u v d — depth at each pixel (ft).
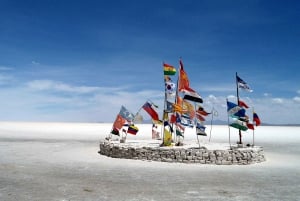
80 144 120.26
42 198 43.47
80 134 185.88
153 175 58.90
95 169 64.69
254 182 53.93
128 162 73.15
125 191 47.29
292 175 60.29
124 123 91.97
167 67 79.87
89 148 104.47
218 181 54.44
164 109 80.43
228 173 61.57
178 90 79.36
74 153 90.27
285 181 54.90
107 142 87.97
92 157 81.71
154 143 90.33
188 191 47.52
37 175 58.75
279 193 46.88
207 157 71.87
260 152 77.41
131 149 77.82
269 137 176.76
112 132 92.84
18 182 53.06
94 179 55.36
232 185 51.62
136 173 60.70
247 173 61.87
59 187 49.65
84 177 57.00
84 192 46.68
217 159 71.67
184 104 79.00
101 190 47.83
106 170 63.57
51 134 184.03
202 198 43.83
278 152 98.84
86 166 68.18
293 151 101.91
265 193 46.80
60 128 269.23
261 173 62.03
